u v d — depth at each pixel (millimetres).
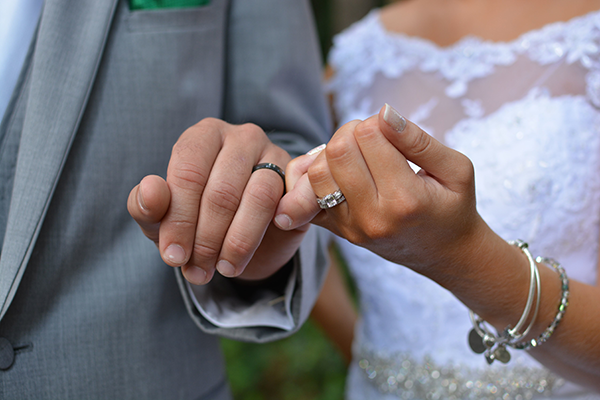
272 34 619
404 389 677
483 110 651
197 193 442
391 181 429
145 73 542
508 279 480
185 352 560
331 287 878
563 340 502
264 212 447
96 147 526
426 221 438
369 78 757
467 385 643
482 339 527
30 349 508
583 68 611
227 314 526
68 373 515
